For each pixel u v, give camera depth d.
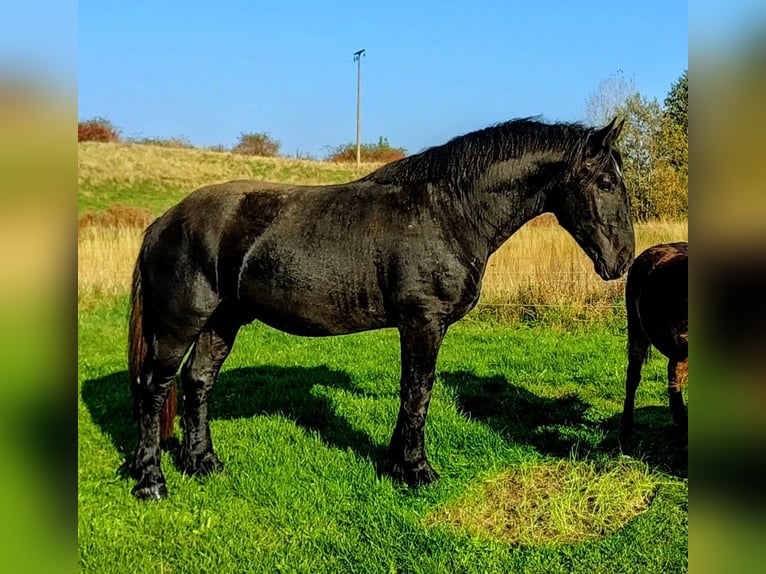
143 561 3.24
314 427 5.07
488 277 9.87
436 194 3.68
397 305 3.65
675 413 4.92
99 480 4.08
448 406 5.52
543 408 5.75
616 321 9.12
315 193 3.82
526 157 3.66
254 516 3.69
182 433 4.48
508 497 3.93
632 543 3.36
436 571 3.14
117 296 10.73
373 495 3.86
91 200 21.53
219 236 3.63
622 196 3.62
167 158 28.03
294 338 8.93
